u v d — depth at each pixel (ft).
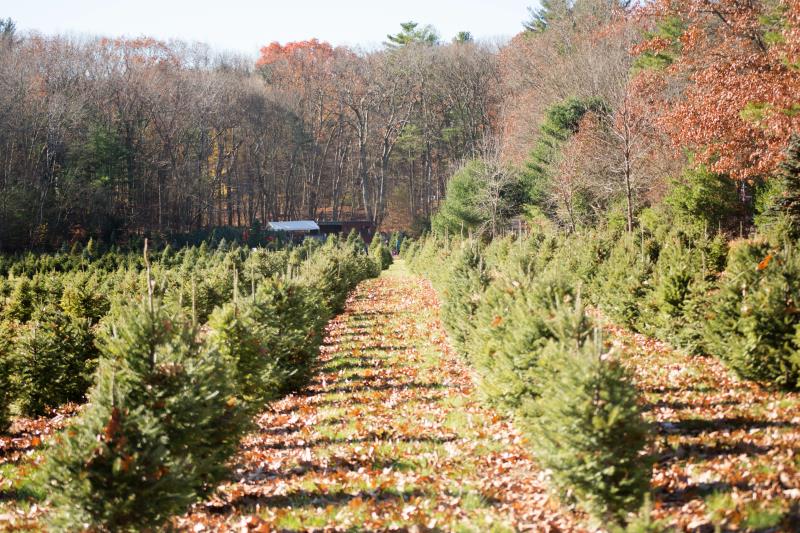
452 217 177.58
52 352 42.65
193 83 257.75
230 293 75.72
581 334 26.78
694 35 88.69
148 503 20.52
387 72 309.22
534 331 31.78
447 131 306.14
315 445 32.01
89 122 220.43
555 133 156.97
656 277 50.29
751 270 37.99
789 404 31.63
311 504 24.80
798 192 81.46
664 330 47.93
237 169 303.68
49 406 42.73
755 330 34.32
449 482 26.22
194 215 262.88
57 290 82.28
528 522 22.34
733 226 108.06
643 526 18.13
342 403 40.09
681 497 22.72
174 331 25.11
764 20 82.38
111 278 91.04
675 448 27.22
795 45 68.90
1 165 197.77
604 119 129.70
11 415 40.52
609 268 62.59
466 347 47.26
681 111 86.63
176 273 91.45
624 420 21.16
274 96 301.43
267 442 33.01
